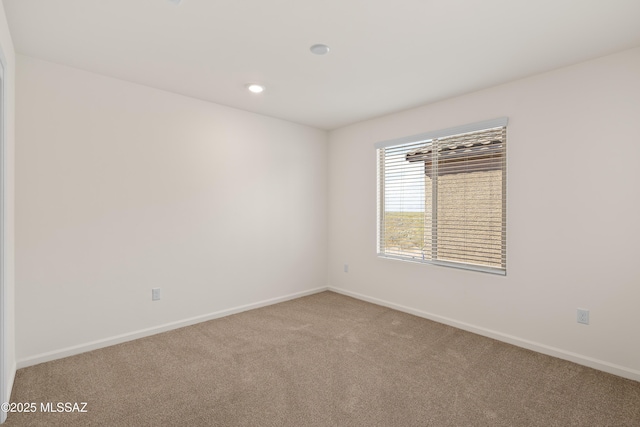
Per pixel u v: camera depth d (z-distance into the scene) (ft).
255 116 12.61
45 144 8.19
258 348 9.12
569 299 8.49
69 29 6.75
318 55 7.88
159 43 7.33
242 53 7.78
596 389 7.12
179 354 8.71
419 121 11.78
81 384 7.20
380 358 8.54
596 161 8.05
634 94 7.52
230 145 11.88
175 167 10.51
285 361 8.35
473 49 7.57
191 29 6.75
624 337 7.70
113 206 9.28
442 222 11.28
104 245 9.14
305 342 9.54
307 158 14.56
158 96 10.10
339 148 14.92
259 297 12.91
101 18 6.35
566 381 7.44
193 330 10.43
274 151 13.28
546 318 8.88
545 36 6.97
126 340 9.52
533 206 9.09
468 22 6.46
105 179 9.13
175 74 9.02
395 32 6.84
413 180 12.17
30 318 8.02
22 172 7.87
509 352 8.93
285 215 13.74
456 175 10.90
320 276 15.29
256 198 12.71
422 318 11.65
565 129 8.50
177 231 10.58
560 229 8.63
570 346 8.48
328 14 6.20
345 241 14.73
